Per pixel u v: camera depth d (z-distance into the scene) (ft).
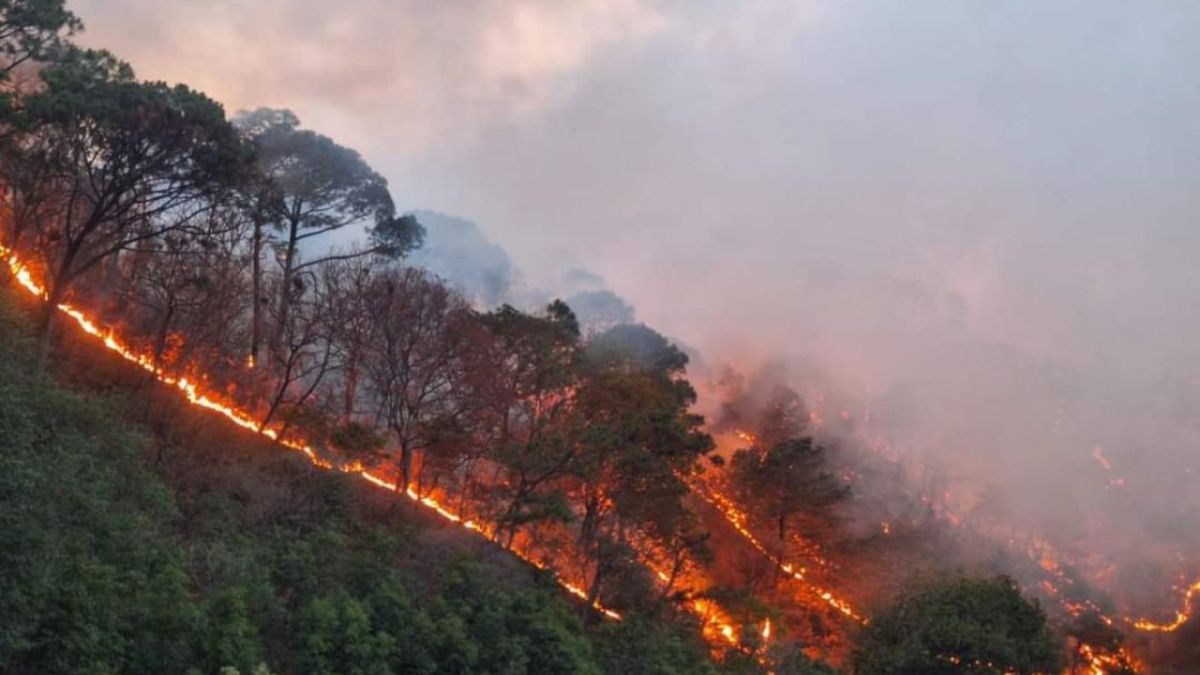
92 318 131.54
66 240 119.55
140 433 97.30
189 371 130.00
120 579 60.90
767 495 204.95
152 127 102.73
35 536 52.70
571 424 139.13
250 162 113.29
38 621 51.83
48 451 67.82
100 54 108.78
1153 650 243.19
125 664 57.06
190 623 59.31
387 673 70.28
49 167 105.60
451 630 79.25
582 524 141.79
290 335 142.41
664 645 108.27
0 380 71.61
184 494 94.68
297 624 71.51
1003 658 127.44
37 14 103.86
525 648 86.17
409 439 135.95
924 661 129.90
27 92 112.37
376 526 108.06
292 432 133.59
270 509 99.55
